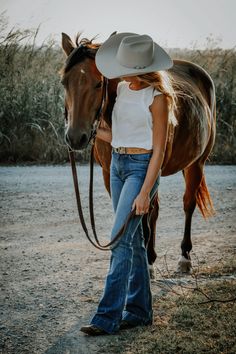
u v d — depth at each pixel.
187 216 6.05
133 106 4.11
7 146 11.40
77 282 5.38
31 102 11.95
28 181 9.73
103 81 4.63
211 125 6.50
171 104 4.18
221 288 5.04
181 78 6.22
